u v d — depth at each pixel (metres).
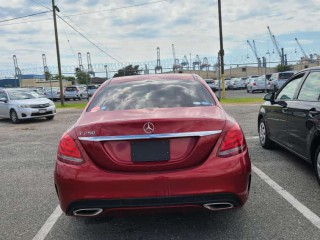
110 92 4.18
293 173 5.42
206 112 3.45
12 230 3.79
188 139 3.13
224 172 3.08
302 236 3.39
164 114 3.34
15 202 4.66
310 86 5.16
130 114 3.43
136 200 3.06
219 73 22.98
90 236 3.59
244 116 13.01
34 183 5.50
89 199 3.10
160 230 3.64
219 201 3.09
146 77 4.60
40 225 3.89
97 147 3.14
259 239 3.37
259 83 32.12
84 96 38.81
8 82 62.16
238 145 3.21
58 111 20.55
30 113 15.15
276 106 6.20
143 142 3.12
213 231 3.57
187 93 4.03
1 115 16.11
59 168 3.24
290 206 4.13
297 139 5.26
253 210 4.05
